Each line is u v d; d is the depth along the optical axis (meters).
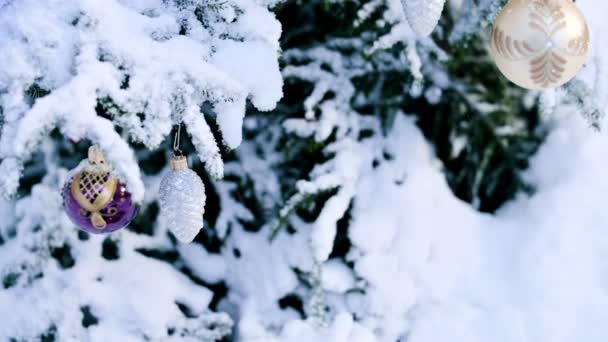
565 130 1.87
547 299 1.69
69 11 1.12
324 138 1.72
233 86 1.14
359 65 1.80
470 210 1.84
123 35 1.12
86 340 1.63
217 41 1.21
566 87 1.55
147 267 1.74
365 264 1.72
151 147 1.11
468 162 1.89
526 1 1.15
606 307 1.67
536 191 1.86
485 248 1.79
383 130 1.86
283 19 1.86
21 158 1.05
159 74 1.12
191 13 1.22
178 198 1.13
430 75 1.81
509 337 1.67
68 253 1.73
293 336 1.66
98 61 1.08
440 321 1.69
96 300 1.67
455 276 1.75
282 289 1.76
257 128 1.89
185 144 1.84
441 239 1.78
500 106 1.80
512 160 1.87
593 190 1.79
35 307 1.64
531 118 1.92
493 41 1.21
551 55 1.14
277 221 1.72
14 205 1.79
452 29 1.70
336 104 1.78
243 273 1.81
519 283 1.73
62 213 1.73
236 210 1.84
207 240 1.87
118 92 1.08
